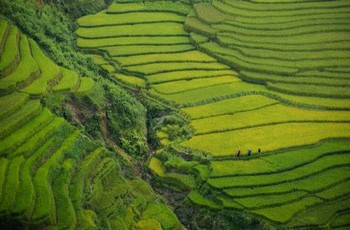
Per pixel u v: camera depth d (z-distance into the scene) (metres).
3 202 44.53
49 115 54.50
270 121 62.75
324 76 69.81
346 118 63.44
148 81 68.44
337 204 53.62
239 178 55.38
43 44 64.44
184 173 57.41
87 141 54.94
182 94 66.75
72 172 50.94
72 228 45.31
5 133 50.56
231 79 69.94
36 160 49.66
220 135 60.84
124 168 56.75
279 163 57.00
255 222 51.81
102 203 50.56
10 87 55.03
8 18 64.69
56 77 59.59
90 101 59.69
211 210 53.22
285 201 53.31
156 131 62.69
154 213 51.81
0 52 58.59
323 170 56.56
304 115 63.91
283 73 70.00
